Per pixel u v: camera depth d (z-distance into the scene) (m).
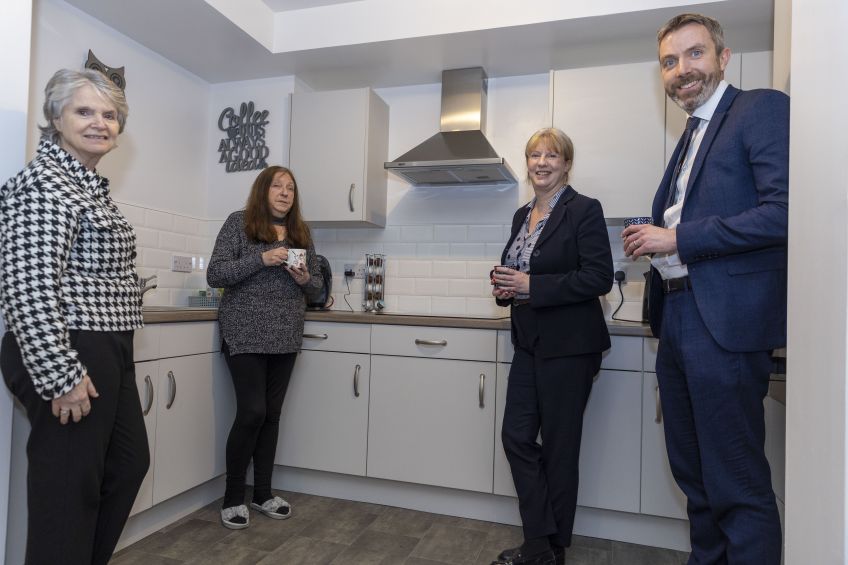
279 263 2.21
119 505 1.44
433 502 2.42
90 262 1.32
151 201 2.79
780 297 1.22
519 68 2.93
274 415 2.37
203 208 3.17
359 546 2.07
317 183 2.95
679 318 1.34
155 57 2.81
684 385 1.41
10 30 1.44
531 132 2.99
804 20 0.98
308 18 2.78
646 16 2.37
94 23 2.46
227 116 3.19
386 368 2.43
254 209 2.31
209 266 2.26
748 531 1.23
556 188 1.93
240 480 2.24
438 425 2.35
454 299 3.04
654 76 2.51
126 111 1.47
